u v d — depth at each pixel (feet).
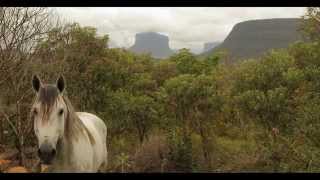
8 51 22.08
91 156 16.21
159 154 28.68
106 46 33.68
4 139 23.72
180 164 28.14
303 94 29.78
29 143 23.57
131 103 33.47
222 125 36.73
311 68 29.30
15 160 22.20
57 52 26.99
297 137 24.63
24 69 22.74
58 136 13.76
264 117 31.40
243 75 34.01
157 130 34.78
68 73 28.37
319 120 22.30
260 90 33.09
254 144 32.53
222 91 33.58
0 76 21.93
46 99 13.56
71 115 14.85
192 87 30.94
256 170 25.59
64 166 14.69
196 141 32.09
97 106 33.50
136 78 36.96
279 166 24.06
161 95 32.14
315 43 30.45
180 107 31.65
